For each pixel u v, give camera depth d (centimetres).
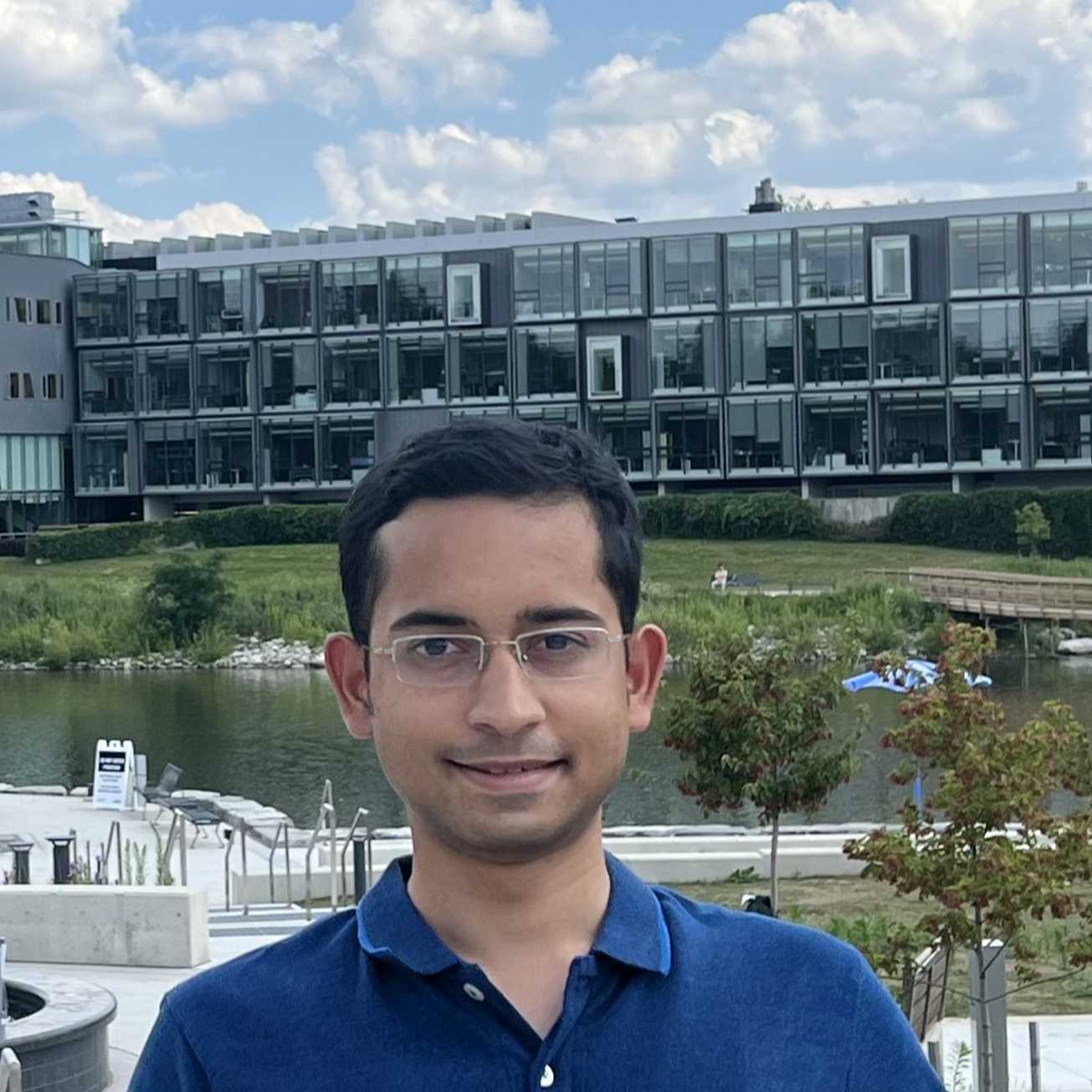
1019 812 1202
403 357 7856
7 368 7994
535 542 271
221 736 3862
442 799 267
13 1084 842
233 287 8044
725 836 2291
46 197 9088
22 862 1830
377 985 266
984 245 7188
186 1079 266
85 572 6769
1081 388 7112
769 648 1906
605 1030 261
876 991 275
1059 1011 1425
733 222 7800
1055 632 5034
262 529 7269
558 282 7669
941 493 6812
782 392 7419
